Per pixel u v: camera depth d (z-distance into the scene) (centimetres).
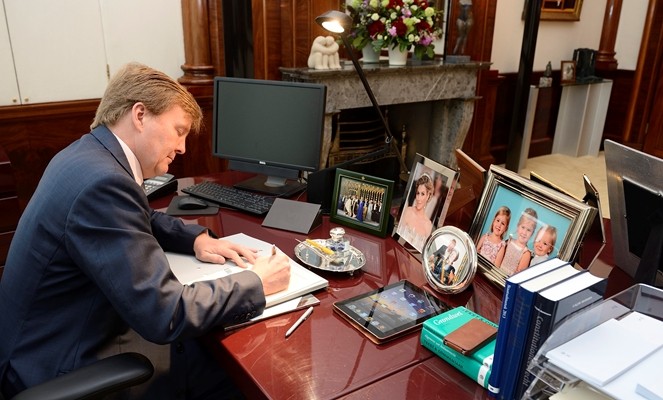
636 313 81
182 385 112
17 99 243
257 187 175
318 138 165
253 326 98
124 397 105
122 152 100
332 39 306
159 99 100
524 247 108
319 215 147
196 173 299
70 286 96
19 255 96
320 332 97
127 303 89
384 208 138
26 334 97
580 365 66
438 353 89
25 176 252
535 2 380
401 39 328
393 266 124
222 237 138
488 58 409
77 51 254
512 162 426
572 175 453
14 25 234
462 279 107
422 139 409
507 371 78
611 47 512
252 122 172
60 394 82
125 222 90
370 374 85
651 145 495
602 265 130
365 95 329
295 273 115
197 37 276
